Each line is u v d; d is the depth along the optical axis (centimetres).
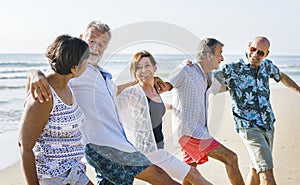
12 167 605
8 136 786
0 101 1238
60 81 289
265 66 446
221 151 418
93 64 327
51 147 287
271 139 442
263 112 434
